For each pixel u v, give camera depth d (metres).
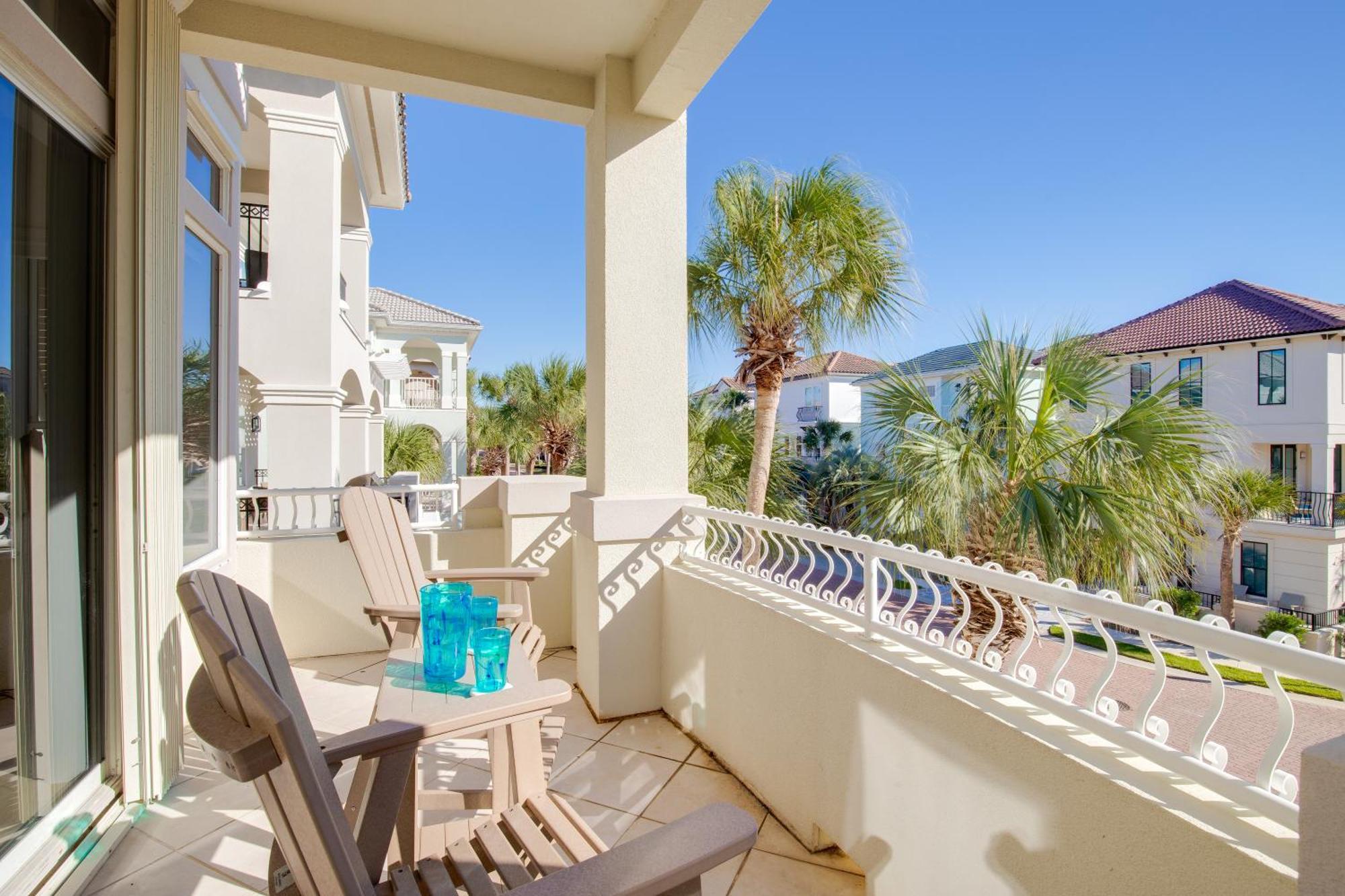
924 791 1.58
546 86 3.14
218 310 3.44
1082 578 2.94
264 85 7.52
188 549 2.98
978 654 1.58
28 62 1.66
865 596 1.97
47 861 1.78
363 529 2.69
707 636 2.75
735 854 0.98
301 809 0.80
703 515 3.07
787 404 22.80
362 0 2.64
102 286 2.16
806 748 2.08
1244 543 13.91
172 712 2.45
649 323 3.17
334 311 7.87
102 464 2.19
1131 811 1.09
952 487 3.16
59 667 1.96
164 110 2.34
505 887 1.28
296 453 7.64
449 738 1.42
